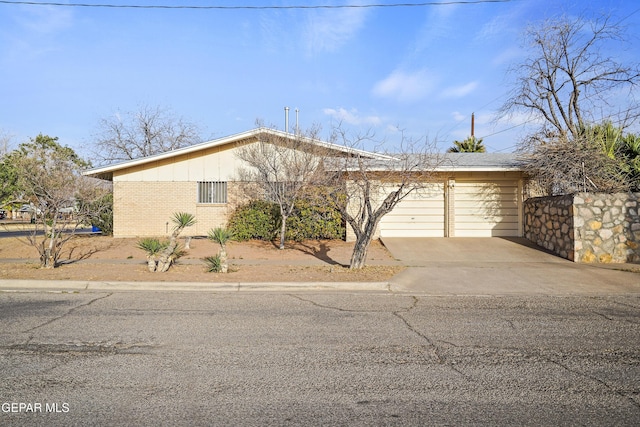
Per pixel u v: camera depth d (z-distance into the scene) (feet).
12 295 29.89
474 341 20.15
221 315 24.64
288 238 54.85
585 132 54.29
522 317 24.64
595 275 36.86
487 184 56.59
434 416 12.91
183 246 51.88
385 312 25.67
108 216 64.08
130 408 13.28
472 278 36.06
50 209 42.29
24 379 15.46
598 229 42.80
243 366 16.84
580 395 14.40
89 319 23.52
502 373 16.29
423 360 17.63
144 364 16.97
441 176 56.18
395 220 56.95
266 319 23.84
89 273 36.09
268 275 35.99
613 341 20.18
